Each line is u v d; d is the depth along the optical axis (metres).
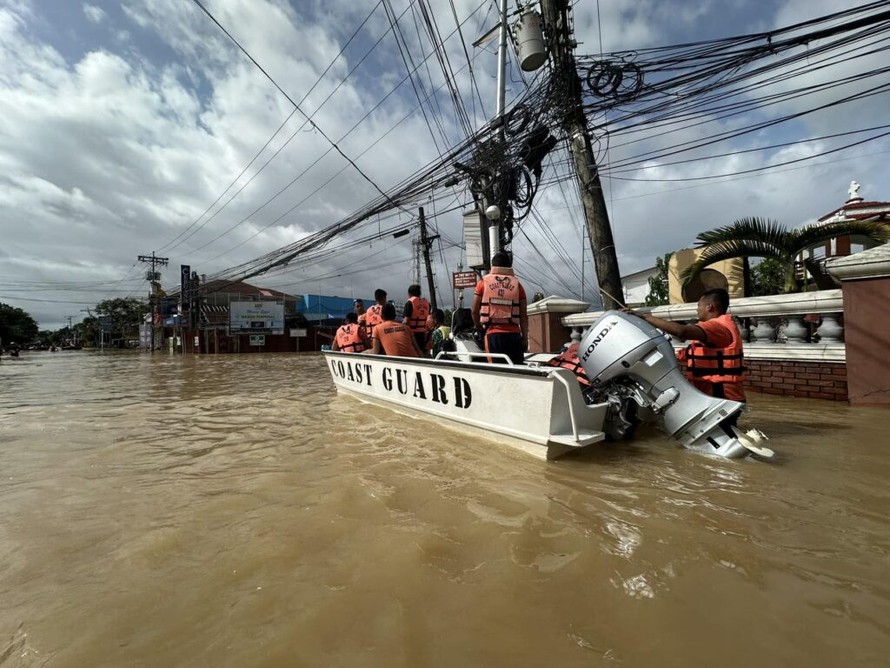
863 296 4.59
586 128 7.34
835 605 1.52
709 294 3.63
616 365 3.32
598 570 1.75
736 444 3.06
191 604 1.62
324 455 3.52
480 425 3.79
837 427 3.82
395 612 1.53
